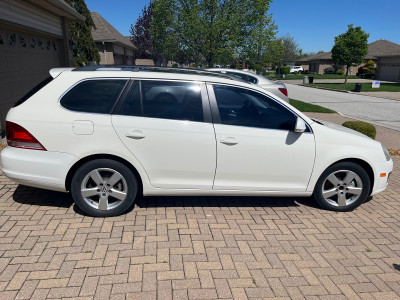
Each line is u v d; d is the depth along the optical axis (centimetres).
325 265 319
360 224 405
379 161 425
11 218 373
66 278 279
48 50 1038
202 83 388
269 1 1881
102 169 371
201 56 2039
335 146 408
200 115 381
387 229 396
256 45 2016
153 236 350
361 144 418
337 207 432
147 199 439
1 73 745
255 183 402
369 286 292
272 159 394
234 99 393
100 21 2277
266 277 296
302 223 399
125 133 363
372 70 4775
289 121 400
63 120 358
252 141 385
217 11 1852
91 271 290
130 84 374
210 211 416
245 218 403
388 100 2192
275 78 4859
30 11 850
